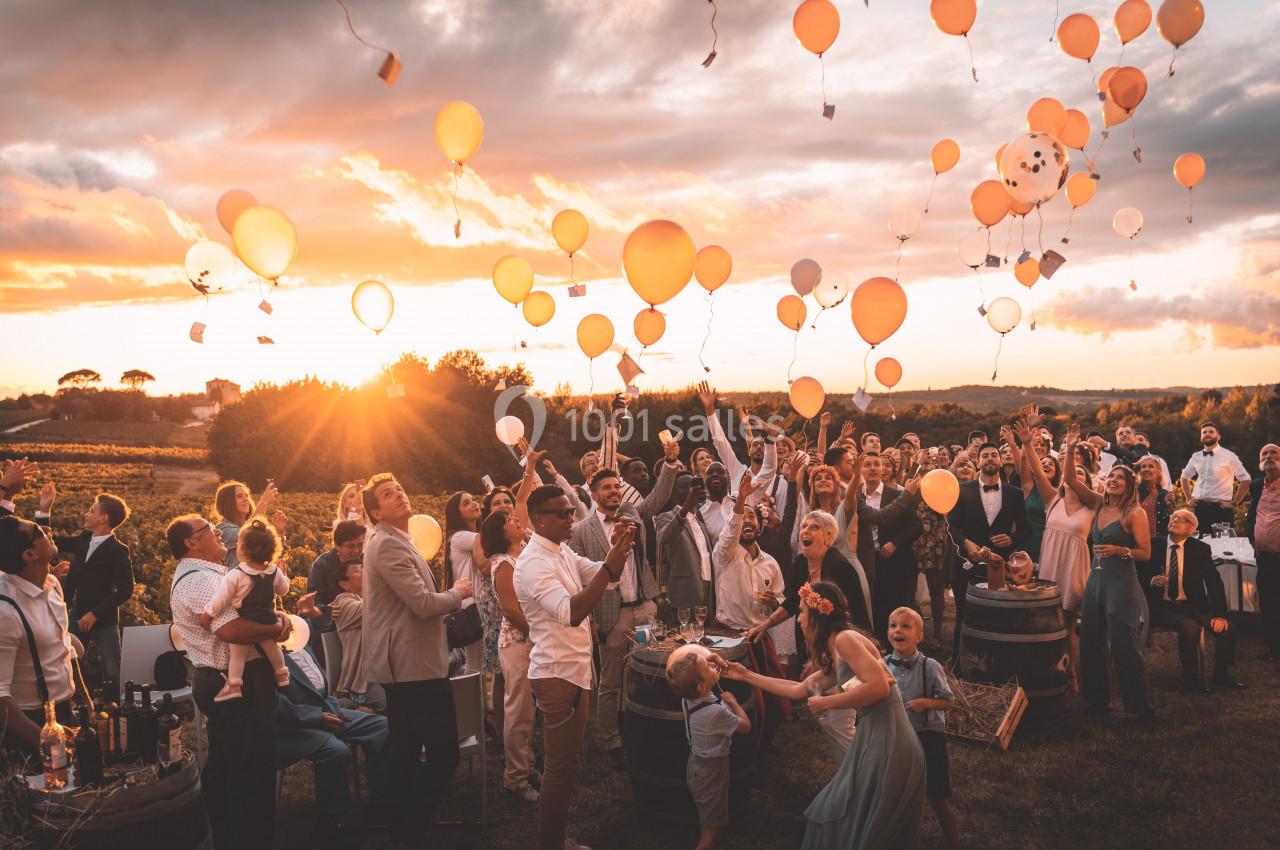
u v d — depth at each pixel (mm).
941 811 4418
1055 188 6605
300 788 5406
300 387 48031
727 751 4453
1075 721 6227
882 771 3697
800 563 5434
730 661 4824
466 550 5848
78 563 6473
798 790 5211
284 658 4715
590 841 4676
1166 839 4590
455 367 47875
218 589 4219
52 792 3422
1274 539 7434
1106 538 6297
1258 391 29375
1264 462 7539
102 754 3619
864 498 7434
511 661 5109
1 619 3764
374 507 4465
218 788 4199
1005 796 5113
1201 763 5461
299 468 45812
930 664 4477
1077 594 6727
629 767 4961
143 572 11656
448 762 4461
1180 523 6844
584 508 6609
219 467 47500
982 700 5996
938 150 8062
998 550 7012
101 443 69438
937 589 8023
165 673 5020
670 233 5398
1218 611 6809
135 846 3438
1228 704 6457
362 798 5312
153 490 46188
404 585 4309
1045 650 5988
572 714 4215
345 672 5332
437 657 4461
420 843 4602
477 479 45656
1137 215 8914
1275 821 4742
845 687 3867
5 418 74938
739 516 5848
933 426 28719
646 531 6496
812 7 6523
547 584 4176
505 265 7066
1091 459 7590
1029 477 7637
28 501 25062
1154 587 6949
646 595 5914
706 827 4441
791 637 6453
